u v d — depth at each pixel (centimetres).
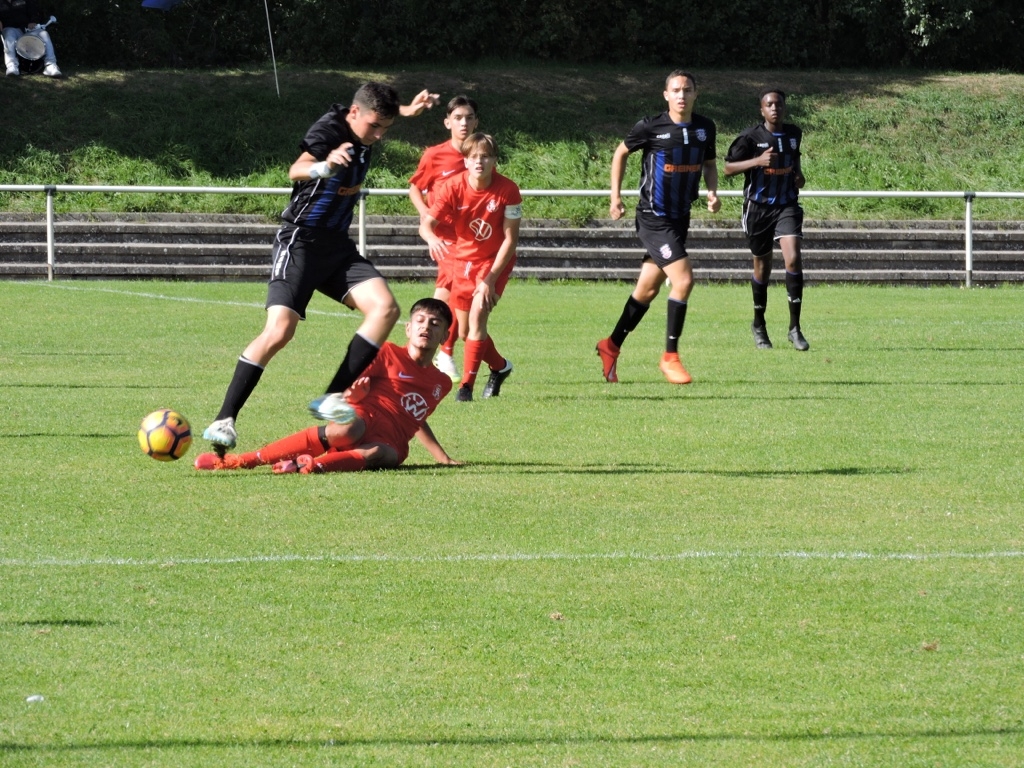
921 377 3431
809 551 1759
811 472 2266
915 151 8500
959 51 10231
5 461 2252
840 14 10088
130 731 1164
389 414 2248
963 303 5581
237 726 1179
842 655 1372
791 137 3894
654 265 3259
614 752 1138
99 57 9250
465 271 3066
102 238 6844
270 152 7725
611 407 2936
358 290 2161
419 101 2136
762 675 1315
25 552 1697
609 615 1487
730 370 3556
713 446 2494
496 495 2055
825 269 7156
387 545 1758
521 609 1505
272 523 1856
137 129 7769
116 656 1338
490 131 8225
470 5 9506
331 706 1227
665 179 3222
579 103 8700
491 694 1260
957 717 1216
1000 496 2095
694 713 1221
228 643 1381
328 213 2150
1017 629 1452
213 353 3750
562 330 4522
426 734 1169
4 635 1388
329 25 9288
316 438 2214
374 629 1431
